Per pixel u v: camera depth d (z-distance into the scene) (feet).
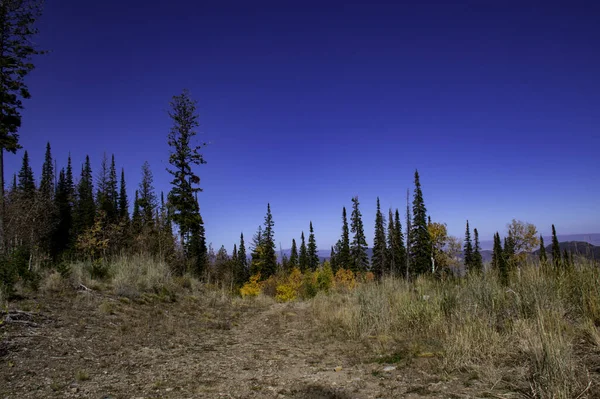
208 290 61.16
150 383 18.37
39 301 31.22
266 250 179.11
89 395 16.17
